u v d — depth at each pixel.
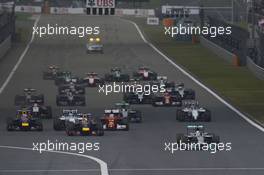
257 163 150.62
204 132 181.12
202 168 145.38
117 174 139.75
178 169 144.38
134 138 184.62
